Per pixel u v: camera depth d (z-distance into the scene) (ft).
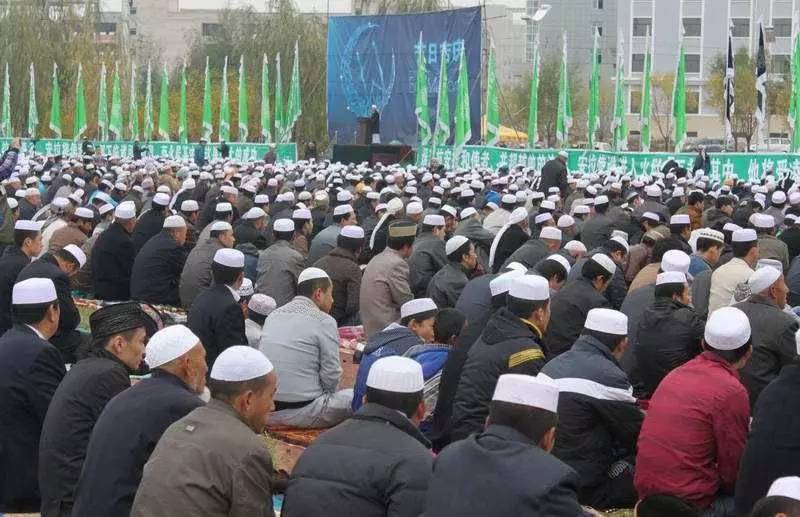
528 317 28.02
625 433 26.43
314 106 215.92
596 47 129.08
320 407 32.22
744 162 112.16
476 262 45.06
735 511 23.75
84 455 24.49
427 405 30.89
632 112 256.73
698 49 258.57
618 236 49.47
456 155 132.87
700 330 29.63
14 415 26.91
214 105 228.63
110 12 379.76
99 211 68.33
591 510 25.68
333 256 47.32
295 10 228.22
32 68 204.85
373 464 19.52
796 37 111.24
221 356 20.15
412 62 147.43
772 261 37.01
